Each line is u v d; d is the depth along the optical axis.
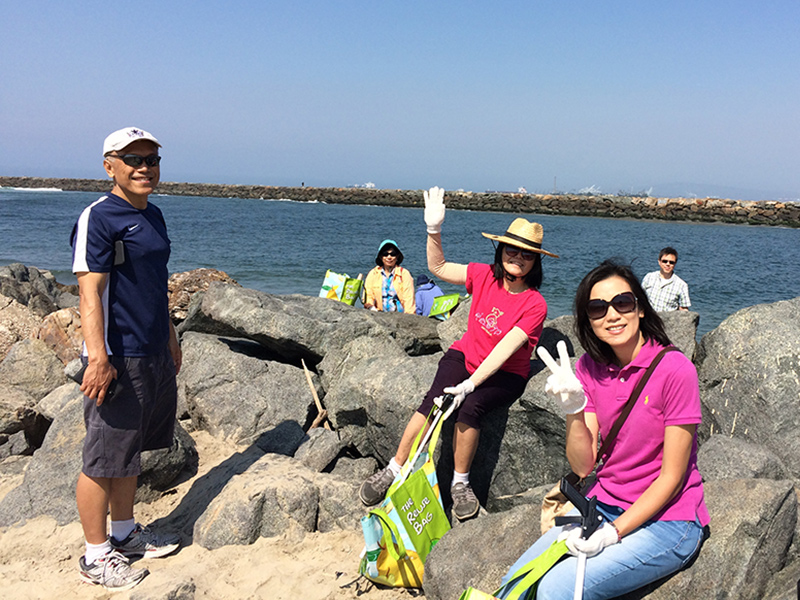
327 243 27.14
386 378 4.53
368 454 4.71
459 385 3.68
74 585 3.45
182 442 4.47
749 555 2.71
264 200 68.00
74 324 6.46
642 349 2.63
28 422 5.31
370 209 55.62
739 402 4.09
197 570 3.54
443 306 7.15
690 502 2.60
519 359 3.83
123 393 3.44
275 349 5.85
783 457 3.83
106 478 3.49
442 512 3.57
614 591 2.55
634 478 2.67
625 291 2.60
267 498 3.90
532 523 3.24
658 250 26.75
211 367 5.31
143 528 3.78
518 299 3.76
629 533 2.56
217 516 3.84
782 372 3.99
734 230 38.12
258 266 20.02
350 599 3.35
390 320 6.36
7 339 6.67
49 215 37.34
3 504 4.09
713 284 18.33
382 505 3.47
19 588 3.42
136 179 3.42
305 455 4.54
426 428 3.77
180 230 31.16
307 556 3.72
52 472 4.21
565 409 2.61
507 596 2.56
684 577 2.65
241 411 5.00
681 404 2.49
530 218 46.44
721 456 3.49
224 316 5.73
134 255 3.41
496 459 4.12
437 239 4.09
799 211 40.88
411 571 3.40
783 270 21.39
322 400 5.41
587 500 2.61
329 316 6.23
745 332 4.21
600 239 31.34
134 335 3.46
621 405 2.65
